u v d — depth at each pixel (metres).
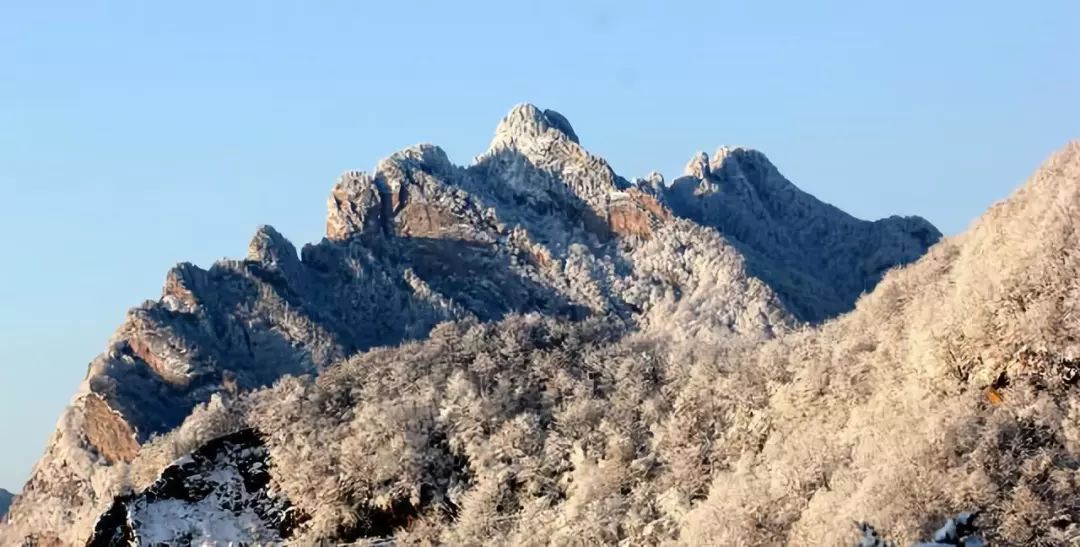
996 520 143.12
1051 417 155.88
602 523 185.75
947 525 89.44
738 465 185.25
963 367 169.75
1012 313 169.00
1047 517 142.75
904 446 155.38
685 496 184.50
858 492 150.12
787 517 162.75
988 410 160.88
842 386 185.62
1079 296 166.50
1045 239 174.00
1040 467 148.62
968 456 151.00
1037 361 164.75
